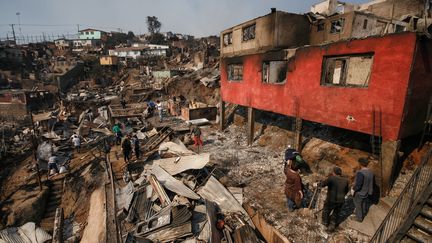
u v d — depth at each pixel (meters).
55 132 25.47
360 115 8.80
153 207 9.54
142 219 9.36
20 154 23.00
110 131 24.39
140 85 46.41
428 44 7.51
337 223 7.69
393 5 17.70
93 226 10.30
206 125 22.45
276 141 14.96
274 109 13.33
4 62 58.38
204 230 8.06
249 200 9.45
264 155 13.89
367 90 8.48
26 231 11.03
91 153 19.06
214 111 24.73
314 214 8.20
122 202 10.75
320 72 10.24
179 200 9.17
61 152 20.67
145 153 16.08
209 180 10.45
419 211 5.71
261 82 14.15
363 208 7.54
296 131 11.95
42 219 13.21
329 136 12.25
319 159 11.48
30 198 14.30
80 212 12.39
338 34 14.31
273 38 13.94
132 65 66.38
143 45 86.12
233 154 14.50
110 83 59.62
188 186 10.62
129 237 8.23
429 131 8.81
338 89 9.52
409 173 8.56
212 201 9.37
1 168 20.47
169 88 38.78
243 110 21.36
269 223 7.97
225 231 7.72
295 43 14.67
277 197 9.55
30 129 27.78
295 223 7.91
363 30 14.27
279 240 7.29
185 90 35.81
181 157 12.66
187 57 64.31
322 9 20.84
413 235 5.55
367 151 9.95
